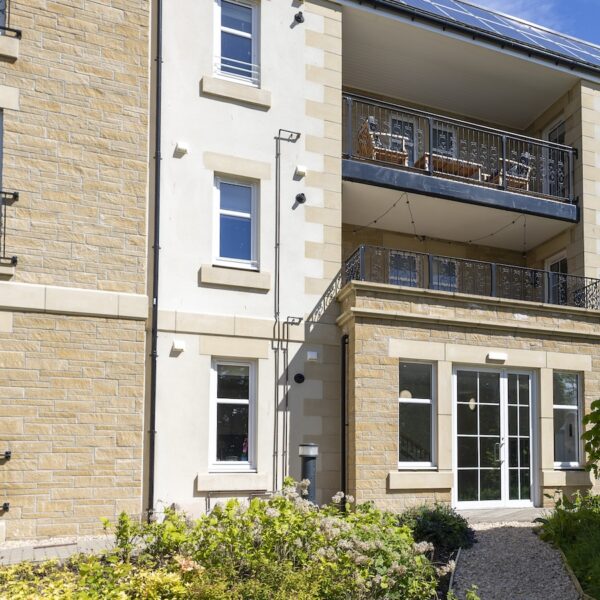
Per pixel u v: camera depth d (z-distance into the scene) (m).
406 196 11.69
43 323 8.41
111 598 4.96
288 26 10.80
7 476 8.00
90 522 8.30
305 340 10.04
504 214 12.51
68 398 8.42
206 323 9.48
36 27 8.85
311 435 9.84
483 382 10.47
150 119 9.62
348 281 10.76
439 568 6.86
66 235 8.68
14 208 8.45
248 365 9.84
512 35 13.00
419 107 14.20
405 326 9.85
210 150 9.91
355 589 5.45
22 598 4.90
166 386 9.14
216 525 5.99
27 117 8.66
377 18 11.54
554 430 10.87
